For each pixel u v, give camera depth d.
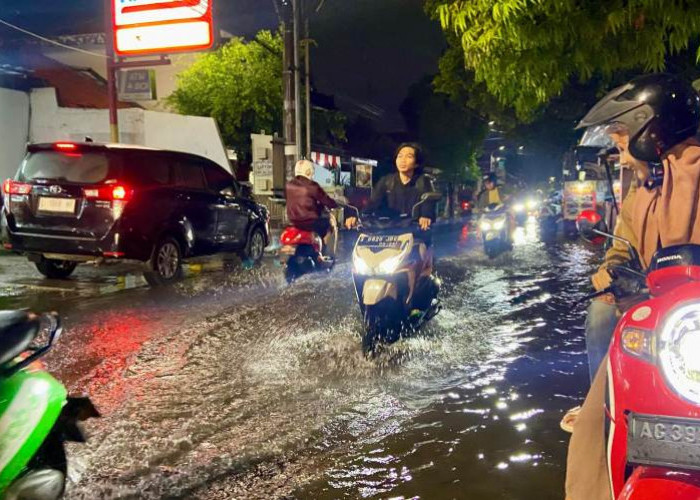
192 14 16.69
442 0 5.42
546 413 4.59
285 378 5.47
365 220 6.75
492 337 6.80
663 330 2.31
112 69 17.03
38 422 2.96
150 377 5.51
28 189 9.75
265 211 13.55
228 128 25.42
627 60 5.23
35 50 29.61
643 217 3.26
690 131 3.11
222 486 3.56
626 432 2.42
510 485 3.53
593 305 3.63
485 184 14.77
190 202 10.88
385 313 6.19
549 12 4.85
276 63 25.38
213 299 8.96
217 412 4.69
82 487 3.54
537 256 14.80
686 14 4.44
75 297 9.06
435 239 20.55
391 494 3.45
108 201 9.46
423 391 5.11
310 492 3.48
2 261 13.05
